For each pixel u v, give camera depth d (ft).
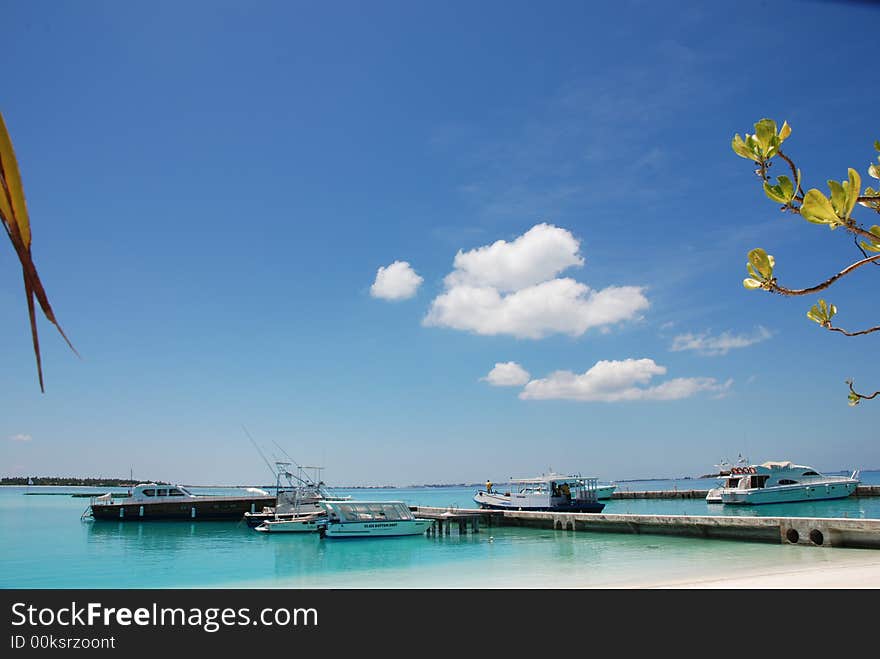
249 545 115.24
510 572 77.56
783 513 165.99
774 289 12.57
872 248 12.33
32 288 3.72
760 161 11.43
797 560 77.20
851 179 10.15
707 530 100.68
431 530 118.62
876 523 81.46
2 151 3.59
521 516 130.82
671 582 63.87
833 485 192.13
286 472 143.74
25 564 96.58
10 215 3.63
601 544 102.78
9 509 257.14
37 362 3.76
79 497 421.18
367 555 97.76
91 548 115.34
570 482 146.51
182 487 165.78
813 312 15.26
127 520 158.51
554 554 92.79
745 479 186.80
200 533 138.92
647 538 106.52
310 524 129.39
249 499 160.76
